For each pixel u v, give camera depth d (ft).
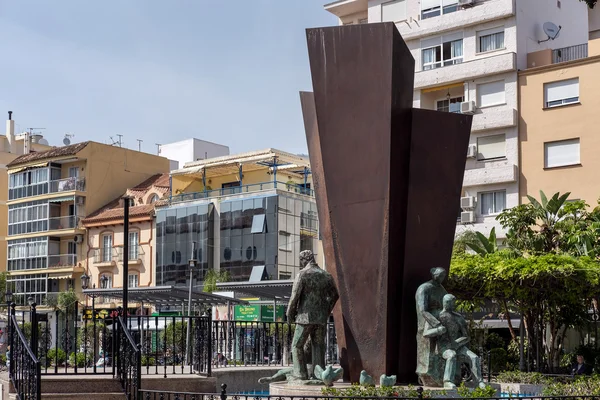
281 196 146.20
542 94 116.26
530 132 116.98
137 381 33.83
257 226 146.20
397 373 36.35
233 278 147.84
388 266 36.17
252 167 159.22
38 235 175.01
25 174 180.55
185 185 167.63
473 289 71.77
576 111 113.19
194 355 46.83
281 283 93.66
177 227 156.46
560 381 61.00
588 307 80.38
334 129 37.58
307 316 36.32
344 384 35.91
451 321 35.12
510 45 119.65
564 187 113.29
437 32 126.21
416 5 130.11
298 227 149.38
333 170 37.58
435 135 38.04
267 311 121.60
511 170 116.78
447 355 34.40
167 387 38.73
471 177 119.96
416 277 36.88
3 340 57.98
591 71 112.37
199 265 152.05
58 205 177.37
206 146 196.54
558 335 84.89
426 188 37.52
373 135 36.83
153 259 159.94
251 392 44.57
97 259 167.63
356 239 36.99
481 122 120.37
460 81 123.03
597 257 78.69
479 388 31.81
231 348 57.82
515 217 87.71
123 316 37.88
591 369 75.20
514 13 119.03
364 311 36.65
